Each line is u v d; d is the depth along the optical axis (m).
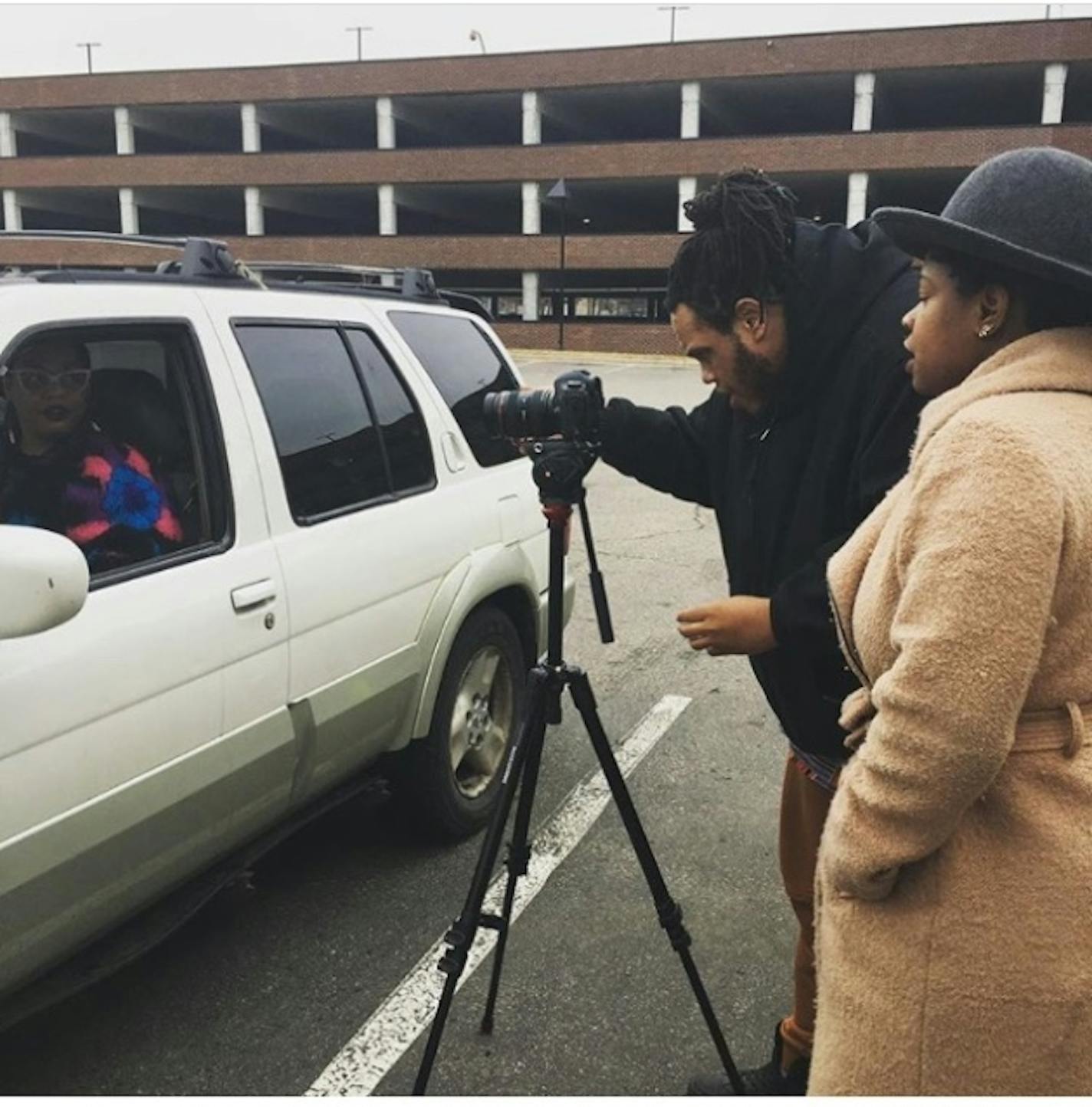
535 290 38.31
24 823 1.92
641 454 2.28
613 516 9.15
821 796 2.12
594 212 44.22
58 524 2.17
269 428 2.67
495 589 3.43
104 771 2.08
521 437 2.16
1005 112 40.75
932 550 1.18
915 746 1.18
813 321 1.84
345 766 2.88
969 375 1.39
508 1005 2.67
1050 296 1.29
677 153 36.34
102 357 2.30
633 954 2.89
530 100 38.06
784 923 3.05
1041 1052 1.24
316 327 2.98
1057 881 1.22
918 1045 1.29
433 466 3.31
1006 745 1.16
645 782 3.96
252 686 2.46
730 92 37.91
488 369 3.83
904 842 1.24
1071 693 1.23
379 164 39.56
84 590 1.85
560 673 2.13
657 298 37.97
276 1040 2.53
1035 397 1.22
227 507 2.50
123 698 2.11
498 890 3.19
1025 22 32.88
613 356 34.16
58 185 42.97
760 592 2.07
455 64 38.53
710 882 3.26
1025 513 1.13
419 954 2.87
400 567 2.99
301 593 2.61
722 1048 2.25
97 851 2.08
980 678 1.13
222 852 2.52
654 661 5.35
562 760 4.13
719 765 4.11
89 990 2.70
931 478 1.21
